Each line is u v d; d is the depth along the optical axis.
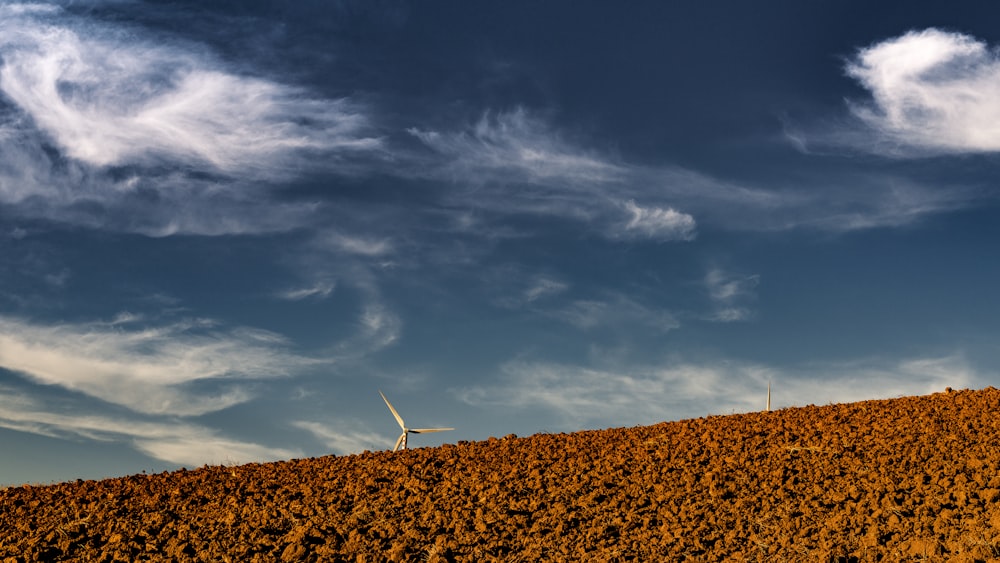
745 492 14.23
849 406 22.23
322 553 11.99
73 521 14.17
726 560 11.15
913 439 17.16
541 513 13.70
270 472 18.47
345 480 16.88
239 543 12.56
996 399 20.91
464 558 11.69
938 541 11.02
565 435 21.41
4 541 13.02
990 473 14.01
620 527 12.90
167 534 13.23
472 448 20.12
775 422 20.50
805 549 11.30
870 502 13.01
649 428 21.53
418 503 14.66
